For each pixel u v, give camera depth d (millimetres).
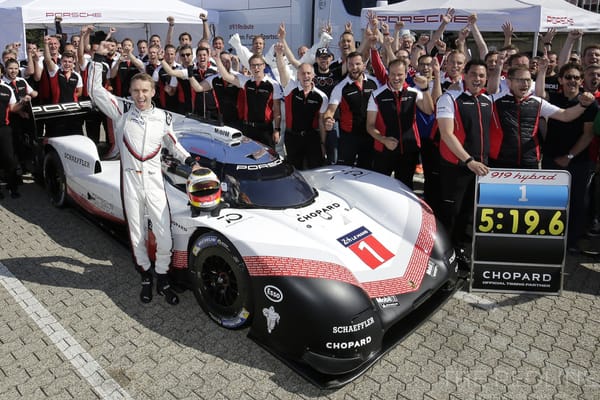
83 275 4270
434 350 3381
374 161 5117
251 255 3148
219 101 6461
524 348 3410
